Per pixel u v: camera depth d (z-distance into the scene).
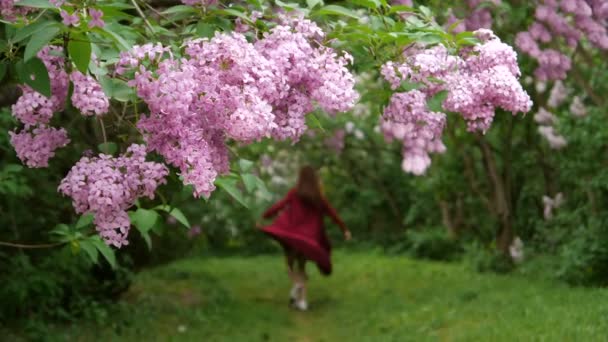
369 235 18.66
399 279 11.65
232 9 2.68
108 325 8.02
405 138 6.79
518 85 2.73
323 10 2.84
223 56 2.22
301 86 2.53
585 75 9.10
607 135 8.20
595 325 5.94
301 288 9.90
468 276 10.83
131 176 2.15
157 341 7.52
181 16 2.77
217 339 7.73
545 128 9.62
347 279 12.38
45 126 2.40
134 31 2.72
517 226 12.13
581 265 8.11
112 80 2.23
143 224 2.79
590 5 5.38
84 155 2.35
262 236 19.69
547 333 5.79
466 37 2.91
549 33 5.40
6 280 6.68
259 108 2.19
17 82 2.33
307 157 18.06
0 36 2.76
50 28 1.93
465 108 2.79
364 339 7.45
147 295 10.13
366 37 2.88
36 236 7.47
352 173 18.47
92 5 2.07
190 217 11.73
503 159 11.84
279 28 2.49
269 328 8.56
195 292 10.85
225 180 3.03
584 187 8.91
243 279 13.03
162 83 2.10
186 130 2.18
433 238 14.57
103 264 8.26
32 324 6.99
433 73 2.81
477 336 6.29
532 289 8.23
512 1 5.60
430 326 7.29
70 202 7.50
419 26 3.07
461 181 13.15
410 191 17.70
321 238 10.12
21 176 6.39
